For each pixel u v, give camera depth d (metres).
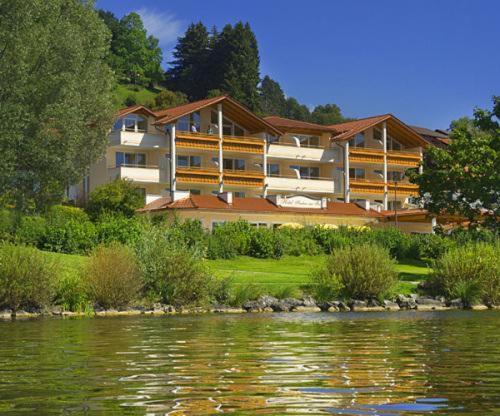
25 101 39.81
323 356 11.78
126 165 66.50
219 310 27.03
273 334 16.41
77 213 54.44
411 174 46.38
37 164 39.88
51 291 25.02
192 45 141.25
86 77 44.78
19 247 25.39
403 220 64.50
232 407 7.34
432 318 22.59
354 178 76.94
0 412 7.11
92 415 6.96
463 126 45.81
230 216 58.38
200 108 67.69
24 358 11.57
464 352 12.33
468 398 7.80
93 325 19.55
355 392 8.19
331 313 25.83
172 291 27.08
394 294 30.84
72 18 45.25
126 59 142.75
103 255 26.00
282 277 34.53
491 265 31.80
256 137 71.75
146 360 11.26
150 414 7.01
